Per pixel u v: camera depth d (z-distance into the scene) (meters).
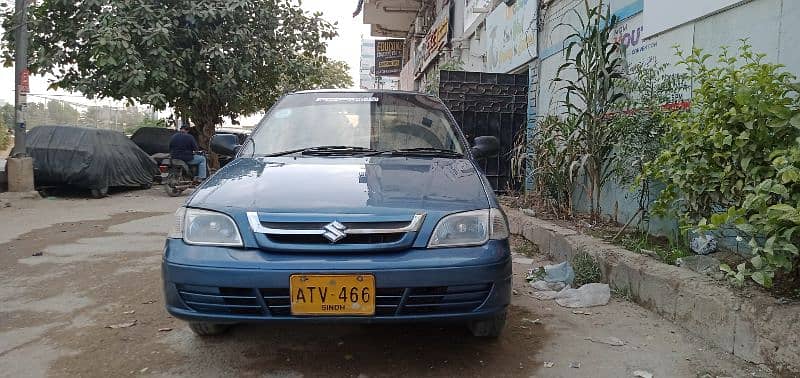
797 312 2.88
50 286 4.58
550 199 6.82
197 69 13.02
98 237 6.80
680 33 5.03
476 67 13.76
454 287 2.74
